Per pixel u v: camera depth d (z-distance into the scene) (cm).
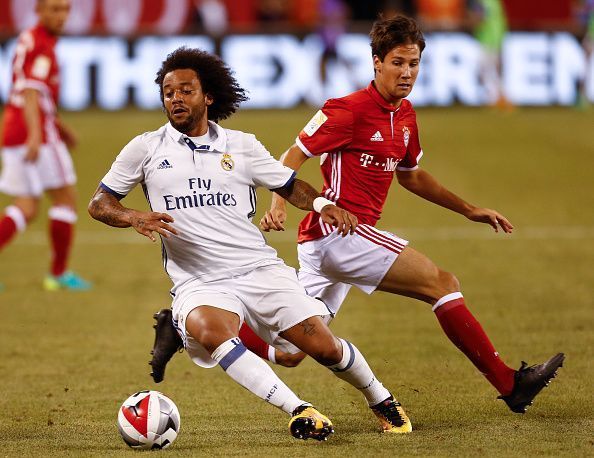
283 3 8850
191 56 2012
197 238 1995
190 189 1989
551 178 6075
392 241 2167
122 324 3241
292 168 2164
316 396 2380
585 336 2978
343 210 2006
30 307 3484
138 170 2005
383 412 2044
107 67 7850
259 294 1988
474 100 8150
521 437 1975
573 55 8206
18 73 3666
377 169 2203
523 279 3866
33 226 5191
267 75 7944
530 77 8212
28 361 2766
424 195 2350
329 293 2270
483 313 3306
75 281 3828
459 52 8094
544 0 9131
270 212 2061
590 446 1902
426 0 8994
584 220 5119
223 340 1905
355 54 7975
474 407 2244
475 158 6544
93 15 8475
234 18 8738
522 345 2877
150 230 1909
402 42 2142
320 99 7994
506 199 5572
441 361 2714
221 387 2484
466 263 4178
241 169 2014
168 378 2584
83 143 6812
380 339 2988
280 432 2047
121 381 2545
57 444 1962
